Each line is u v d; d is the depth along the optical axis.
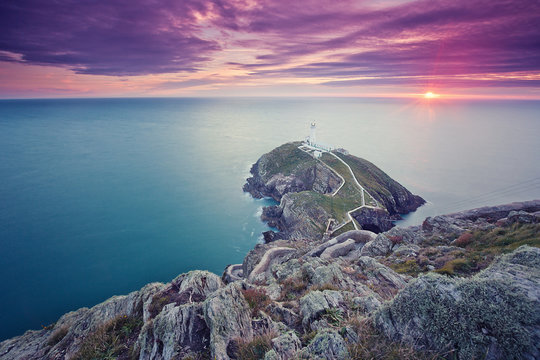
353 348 6.91
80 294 72.06
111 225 114.12
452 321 6.56
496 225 23.67
